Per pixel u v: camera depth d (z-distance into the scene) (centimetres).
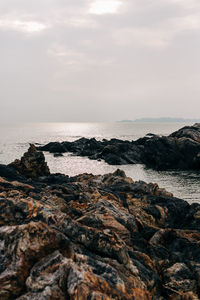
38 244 923
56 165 7175
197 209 2288
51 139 16438
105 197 2417
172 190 4591
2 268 852
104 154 8481
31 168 4031
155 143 7431
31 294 773
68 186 2628
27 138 17238
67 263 856
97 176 3934
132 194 2758
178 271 1180
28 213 1248
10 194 1611
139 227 1778
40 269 846
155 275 1106
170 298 1068
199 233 1730
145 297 912
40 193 2069
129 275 970
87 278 805
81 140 12275
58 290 784
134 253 1238
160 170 6988
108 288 820
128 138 17450
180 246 1503
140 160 8100
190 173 6556
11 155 8525
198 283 1132
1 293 789
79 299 743
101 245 1073
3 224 1165
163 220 2269
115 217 1720
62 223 1176
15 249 898
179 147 7244
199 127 8812
